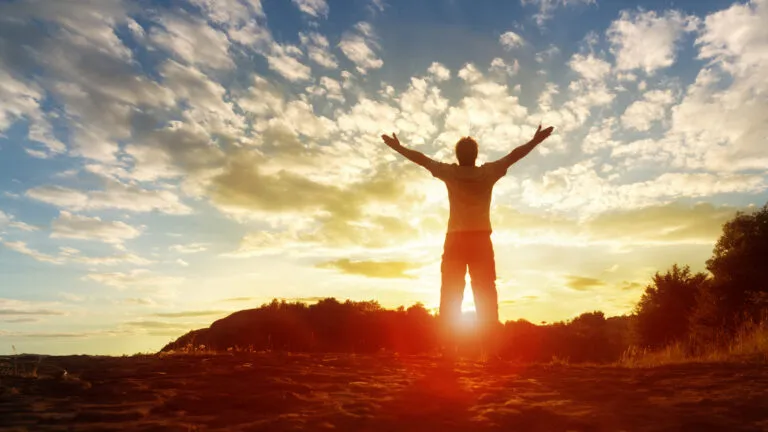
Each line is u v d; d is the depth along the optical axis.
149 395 4.70
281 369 6.30
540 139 6.82
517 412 3.99
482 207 6.70
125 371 6.11
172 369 6.30
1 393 4.65
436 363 7.14
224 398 4.54
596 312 38.41
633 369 6.72
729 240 32.66
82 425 3.62
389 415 4.02
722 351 9.41
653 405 4.29
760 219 31.73
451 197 6.77
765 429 3.54
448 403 4.43
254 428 3.58
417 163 6.84
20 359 7.16
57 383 5.15
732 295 29.20
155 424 3.64
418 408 4.25
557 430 3.63
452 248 6.70
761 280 28.59
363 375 6.00
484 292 6.69
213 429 3.57
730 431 3.52
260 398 4.48
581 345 24.05
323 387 5.22
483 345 7.68
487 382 5.52
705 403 4.30
